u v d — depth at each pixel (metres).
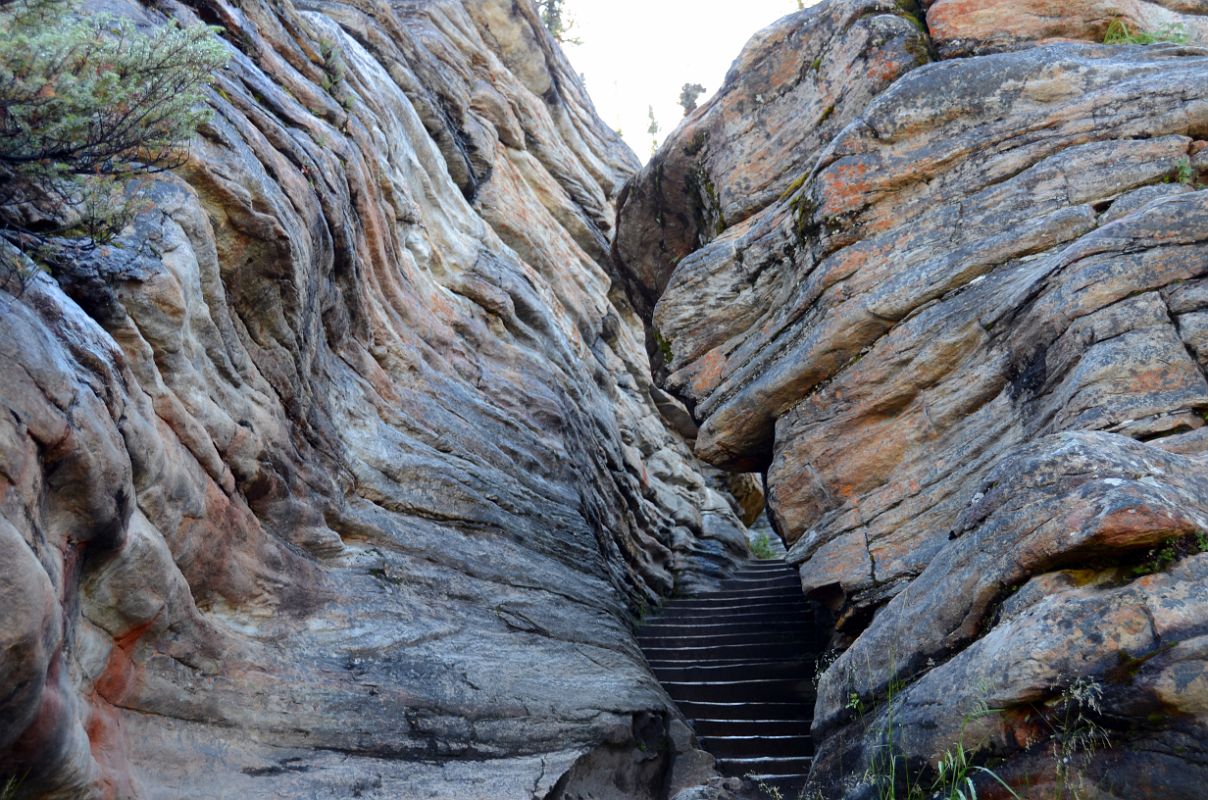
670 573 15.38
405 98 11.25
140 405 4.34
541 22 17.69
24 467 3.29
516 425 10.51
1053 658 4.22
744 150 9.73
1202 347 5.43
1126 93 7.09
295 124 7.35
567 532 10.47
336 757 5.59
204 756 4.88
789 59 9.55
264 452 5.99
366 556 7.12
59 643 3.45
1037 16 8.31
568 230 17.41
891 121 7.74
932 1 8.75
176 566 4.78
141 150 4.93
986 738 4.41
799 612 11.62
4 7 3.41
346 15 11.80
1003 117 7.44
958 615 5.02
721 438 8.58
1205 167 6.66
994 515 5.01
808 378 7.89
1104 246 5.95
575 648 8.54
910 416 7.13
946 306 7.02
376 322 8.66
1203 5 8.49
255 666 5.49
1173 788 3.82
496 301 11.62
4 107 3.45
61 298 3.98
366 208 8.48
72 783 3.60
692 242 11.15
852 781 5.18
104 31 5.05
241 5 7.66
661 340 9.38
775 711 8.91
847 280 7.68
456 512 8.60
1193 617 4.03
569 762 6.64
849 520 7.22
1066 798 4.06
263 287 6.12
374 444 7.89
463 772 6.10
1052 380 6.02
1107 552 4.41
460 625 7.52
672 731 8.32
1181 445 5.16
